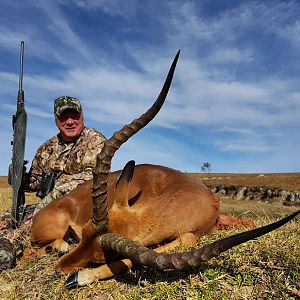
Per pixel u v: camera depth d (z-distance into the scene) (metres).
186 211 1.48
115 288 1.23
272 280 1.16
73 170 1.98
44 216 1.70
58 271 1.35
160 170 1.64
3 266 1.52
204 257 1.06
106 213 1.26
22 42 2.00
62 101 1.97
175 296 1.14
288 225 1.82
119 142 1.23
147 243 1.41
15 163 1.95
